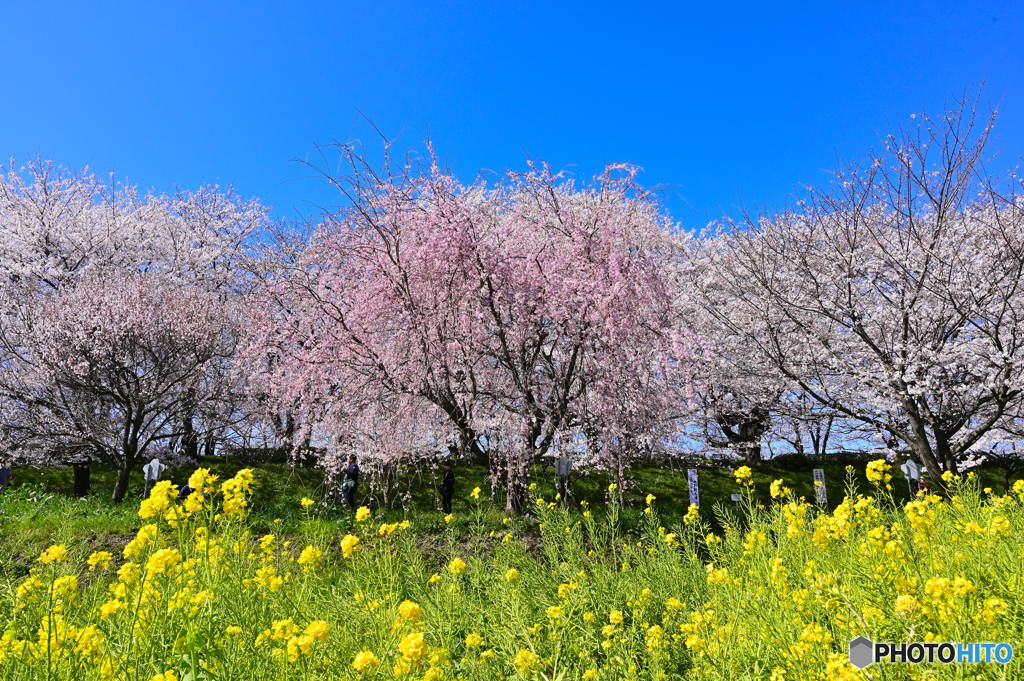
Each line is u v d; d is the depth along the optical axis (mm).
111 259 18172
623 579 4273
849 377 11727
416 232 8664
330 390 9508
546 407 9719
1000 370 10273
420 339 8500
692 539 4664
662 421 9562
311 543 4156
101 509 11312
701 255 15062
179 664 2133
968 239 11234
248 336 9570
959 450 11117
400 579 4016
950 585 2123
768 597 2814
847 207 11102
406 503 10969
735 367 13000
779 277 11906
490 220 9508
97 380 13078
